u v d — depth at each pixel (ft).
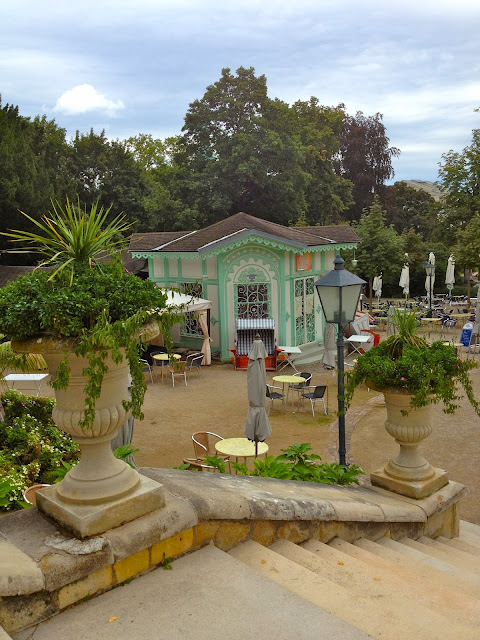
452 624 9.53
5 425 26.91
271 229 66.64
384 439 39.88
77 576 8.53
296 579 10.39
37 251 10.27
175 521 9.93
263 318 65.67
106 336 8.36
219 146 121.19
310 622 8.37
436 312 94.32
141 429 41.96
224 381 56.70
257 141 117.80
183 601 8.83
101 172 119.44
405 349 17.52
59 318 8.60
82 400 9.18
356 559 12.50
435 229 141.38
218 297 64.95
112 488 9.46
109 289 9.49
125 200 117.80
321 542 13.48
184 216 118.52
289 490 14.56
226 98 123.65
